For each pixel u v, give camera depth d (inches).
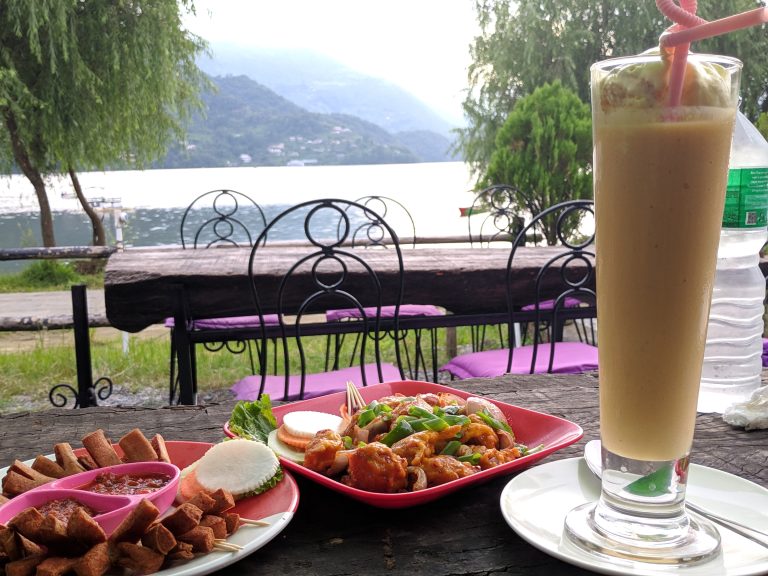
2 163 354.6
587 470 34.9
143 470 33.0
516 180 199.3
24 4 282.2
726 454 40.8
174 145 407.2
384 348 209.9
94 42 319.3
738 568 25.3
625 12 323.3
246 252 127.6
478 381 56.8
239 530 29.2
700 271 26.0
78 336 120.7
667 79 24.6
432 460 33.5
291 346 215.0
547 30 328.8
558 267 111.3
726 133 25.7
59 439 43.9
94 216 374.9
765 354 94.9
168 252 128.5
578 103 201.9
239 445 33.5
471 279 108.3
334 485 32.0
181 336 99.2
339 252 84.1
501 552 29.4
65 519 27.7
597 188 27.4
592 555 26.7
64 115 323.9
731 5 296.2
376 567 28.2
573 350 113.0
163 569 26.0
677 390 26.7
